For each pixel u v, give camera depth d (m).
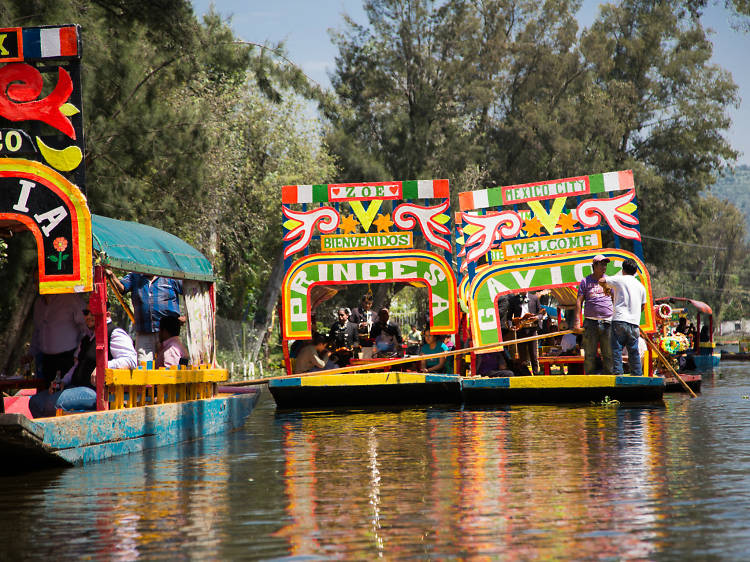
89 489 8.06
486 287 18.47
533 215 18.53
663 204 58.09
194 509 7.14
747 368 32.97
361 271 19.11
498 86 57.09
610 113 55.97
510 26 57.84
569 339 19.77
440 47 54.41
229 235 36.78
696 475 8.17
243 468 9.16
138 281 14.35
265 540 6.13
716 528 6.22
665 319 20.83
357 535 6.22
